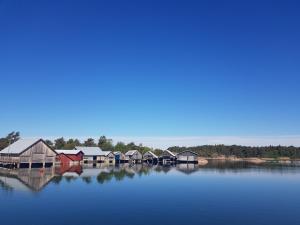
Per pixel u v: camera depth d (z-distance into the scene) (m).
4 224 35.06
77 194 54.25
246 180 80.81
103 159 164.38
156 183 72.38
